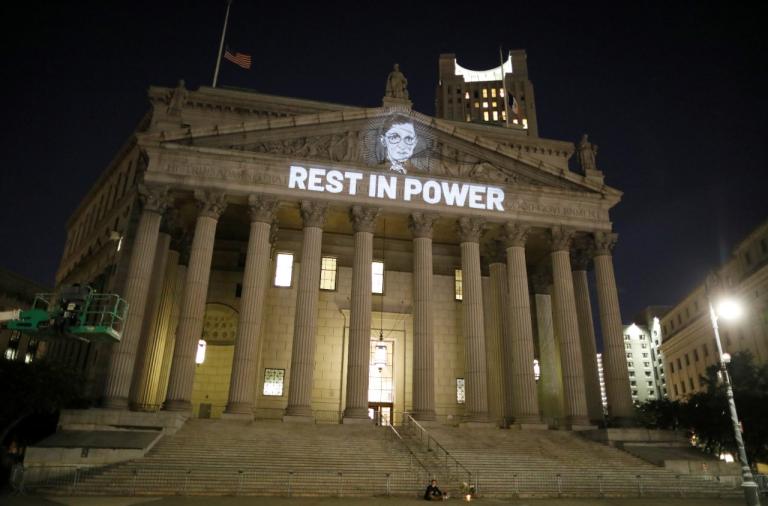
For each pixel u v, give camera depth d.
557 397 48.81
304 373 36.44
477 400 38.25
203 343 45.47
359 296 38.62
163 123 41.66
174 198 39.91
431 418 37.09
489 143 43.69
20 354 80.12
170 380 34.91
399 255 51.00
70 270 66.75
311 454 29.14
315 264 38.81
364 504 22.20
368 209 40.44
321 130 41.81
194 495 23.81
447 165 42.97
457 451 31.52
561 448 33.91
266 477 25.72
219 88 53.19
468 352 39.56
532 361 40.19
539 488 27.34
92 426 30.53
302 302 37.97
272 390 44.62
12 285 78.56
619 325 42.19
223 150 39.69
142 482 24.38
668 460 31.36
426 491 24.12
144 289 36.41
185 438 29.97
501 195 43.00
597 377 44.16
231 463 27.08
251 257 38.19
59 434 28.67
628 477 29.17
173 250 44.03
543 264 52.56
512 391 42.69
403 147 42.31
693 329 87.00
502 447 33.06
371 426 34.88
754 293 69.56
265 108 50.66
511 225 42.62
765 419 38.50
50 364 32.88
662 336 102.06
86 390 38.72
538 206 43.69
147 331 39.16
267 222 39.19
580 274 46.38
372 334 48.19
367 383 36.97
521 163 44.28
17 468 25.08
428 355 38.53
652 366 152.00
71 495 23.30
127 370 34.59
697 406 43.66
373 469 27.64
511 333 41.00
